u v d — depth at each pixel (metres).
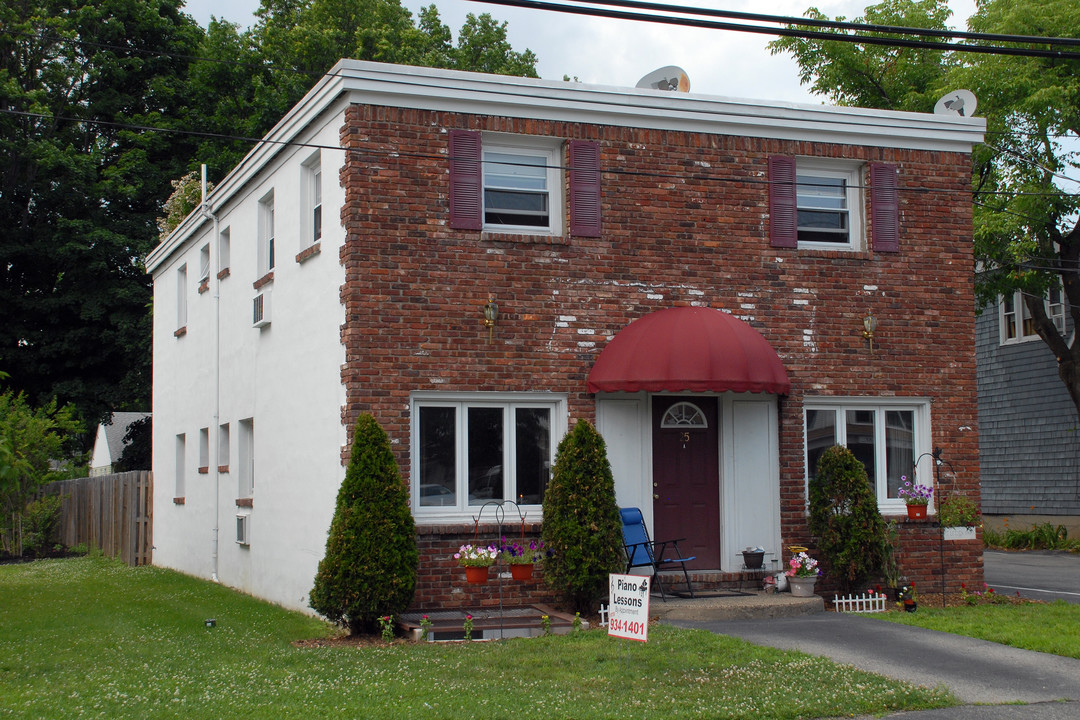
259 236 16.61
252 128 31.41
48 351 32.53
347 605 11.45
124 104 33.59
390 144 13.03
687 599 13.11
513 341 13.31
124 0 33.12
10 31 31.48
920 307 15.07
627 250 13.89
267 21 35.72
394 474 11.84
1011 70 22.52
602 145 13.93
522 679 9.28
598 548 12.24
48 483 27.67
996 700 8.77
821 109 14.71
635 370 12.89
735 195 14.41
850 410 14.88
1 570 21.45
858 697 8.63
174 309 22.31
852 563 13.52
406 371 12.84
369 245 12.84
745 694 8.73
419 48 34.59
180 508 20.98
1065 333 26.20
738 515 14.09
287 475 14.78
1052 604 14.33
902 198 15.17
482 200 13.46
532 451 13.50
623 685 9.02
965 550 14.86
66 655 10.67
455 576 12.75
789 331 14.48
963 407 15.14
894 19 26.75
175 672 9.72
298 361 14.50
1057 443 26.20
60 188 32.06
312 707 8.26
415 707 8.27
